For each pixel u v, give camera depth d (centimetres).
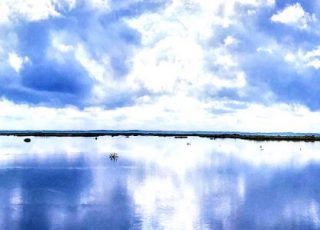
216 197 3800
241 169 6125
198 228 2758
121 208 3328
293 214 3145
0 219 3002
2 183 4556
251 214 3130
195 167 6366
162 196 3844
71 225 2845
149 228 2764
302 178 5134
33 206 3412
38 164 6625
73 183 4572
